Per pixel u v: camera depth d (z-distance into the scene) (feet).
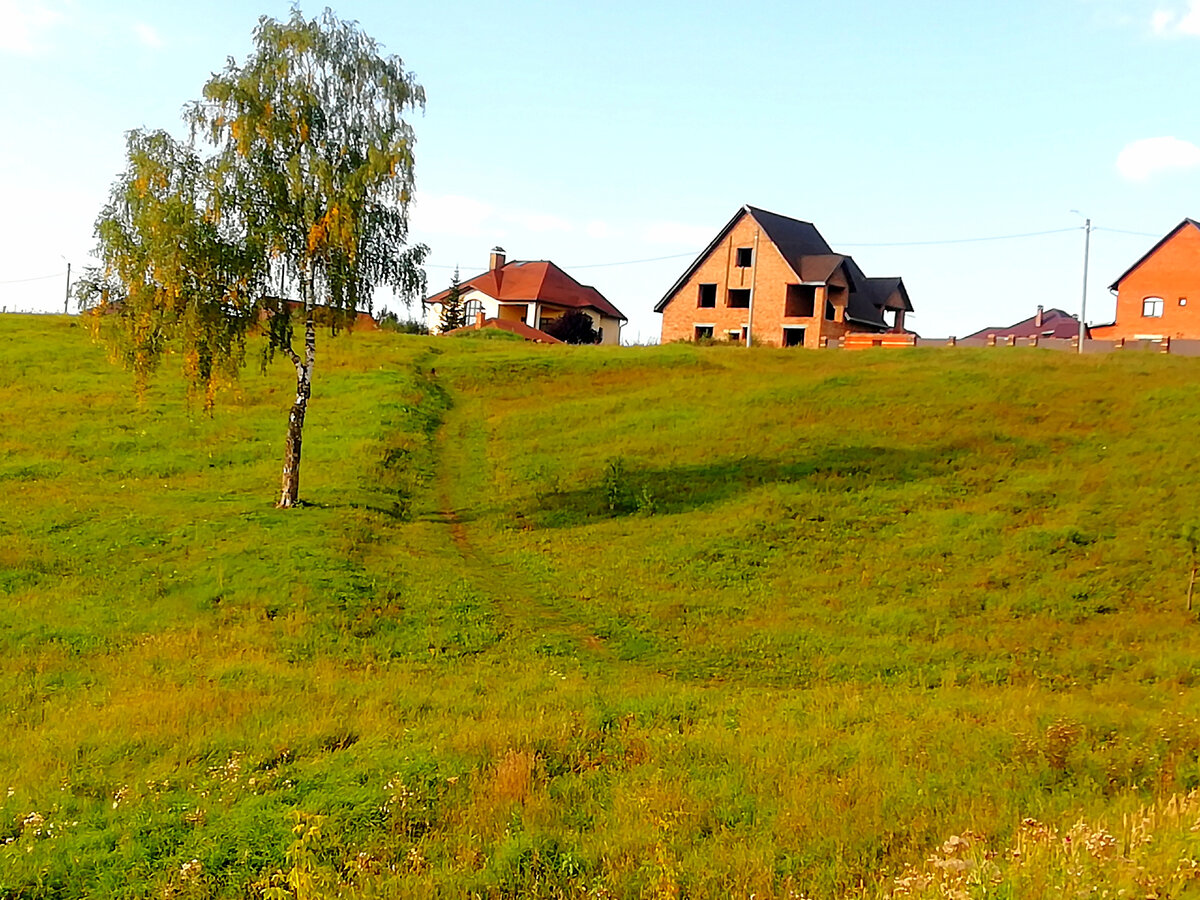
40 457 118.42
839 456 109.40
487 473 117.29
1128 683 55.47
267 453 121.70
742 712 48.21
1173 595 70.74
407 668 59.36
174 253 87.45
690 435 122.93
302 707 49.65
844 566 80.48
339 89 96.63
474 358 187.01
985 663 60.08
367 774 38.70
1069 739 40.37
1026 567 77.10
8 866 32.42
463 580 77.15
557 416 140.77
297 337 190.80
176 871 31.58
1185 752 39.09
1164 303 231.71
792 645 64.54
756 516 92.32
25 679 55.72
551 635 66.49
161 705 49.65
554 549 87.71
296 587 71.31
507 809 35.24
